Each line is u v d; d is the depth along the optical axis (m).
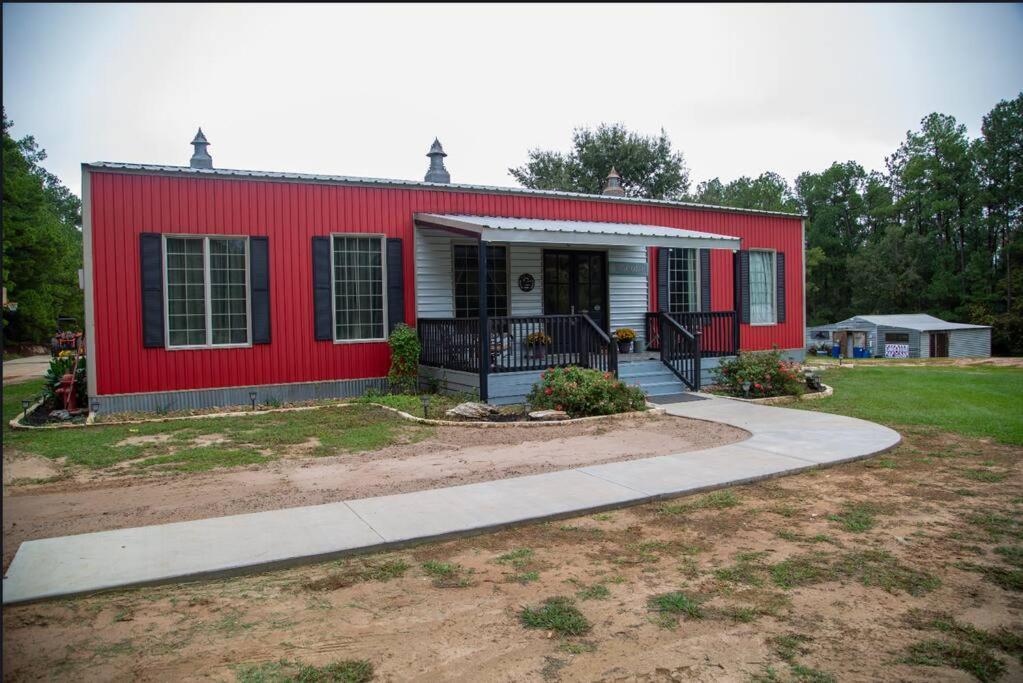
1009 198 44.81
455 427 9.42
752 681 3.13
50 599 3.98
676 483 6.33
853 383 15.10
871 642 3.48
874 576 4.27
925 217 49.25
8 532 5.12
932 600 3.95
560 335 12.53
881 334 35.25
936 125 49.59
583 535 5.12
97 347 10.30
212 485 6.50
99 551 4.66
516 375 11.24
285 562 4.50
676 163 41.62
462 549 4.85
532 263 14.05
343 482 6.57
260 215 11.40
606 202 14.96
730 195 59.91
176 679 3.18
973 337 35.09
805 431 8.88
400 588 4.19
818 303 58.12
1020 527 5.15
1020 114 44.91
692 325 14.03
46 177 49.62
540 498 5.89
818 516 5.48
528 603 3.96
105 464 7.39
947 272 46.66
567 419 9.88
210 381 11.08
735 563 4.52
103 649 3.45
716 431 9.04
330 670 3.25
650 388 12.51
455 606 3.93
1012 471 6.86
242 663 3.32
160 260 10.67
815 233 57.12
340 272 12.15
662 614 3.80
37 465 7.35
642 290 15.55
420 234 12.80
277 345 11.57
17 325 34.06
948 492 6.12
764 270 17.75
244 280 11.38
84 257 10.22
